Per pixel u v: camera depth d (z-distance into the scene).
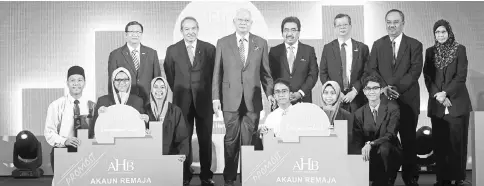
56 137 6.43
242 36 6.82
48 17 6.98
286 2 6.96
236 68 6.75
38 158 6.92
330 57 6.84
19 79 7.00
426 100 7.00
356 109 6.70
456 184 6.57
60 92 6.98
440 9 7.00
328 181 4.71
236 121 6.73
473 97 7.03
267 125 6.14
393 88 6.74
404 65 6.78
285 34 6.84
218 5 6.93
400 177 7.09
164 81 6.49
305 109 4.76
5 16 6.99
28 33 6.99
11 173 7.03
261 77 6.80
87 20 6.97
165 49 6.92
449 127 6.61
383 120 6.55
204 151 6.75
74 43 6.97
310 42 6.87
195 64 6.77
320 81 6.84
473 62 7.03
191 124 6.76
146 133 4.91
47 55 6.98
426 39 6.94
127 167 4.73
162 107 6.46
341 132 4.72
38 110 6.99
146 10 6.96
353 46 6.87
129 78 6.55
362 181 4.71
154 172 4.74
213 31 6.90
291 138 4.75
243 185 4.72
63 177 4.69
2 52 6.98
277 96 6.66
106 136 4.74
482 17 7.03
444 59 6.60
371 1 6.94
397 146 6.47
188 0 6.95
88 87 6.87
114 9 6.97
